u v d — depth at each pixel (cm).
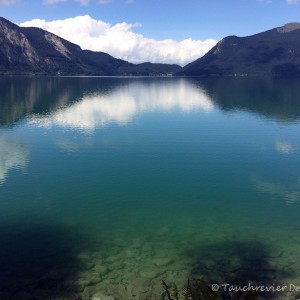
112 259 2427
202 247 2605
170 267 2323
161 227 2948
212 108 11650
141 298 1991
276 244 2653
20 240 2722
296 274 2234
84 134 7069
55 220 3094
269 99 14838
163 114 10200
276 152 5556
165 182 4112
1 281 2169
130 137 6712
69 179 4228
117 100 14738
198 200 3569
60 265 2348
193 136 6806
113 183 4078
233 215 3198
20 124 8319
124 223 3028
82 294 2034
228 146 5938
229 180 4194
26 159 5141
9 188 3931
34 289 2086
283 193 3788
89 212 3266
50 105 12556
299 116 9662
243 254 2497
